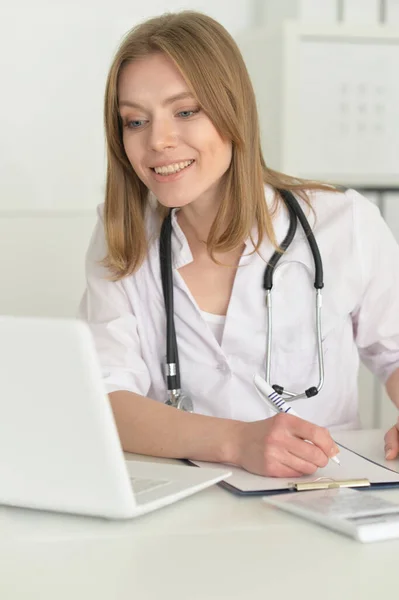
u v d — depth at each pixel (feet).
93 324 5.49
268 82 9.30
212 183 5.02
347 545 3.07
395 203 9.62
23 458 3.35
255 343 5.35
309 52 9.25
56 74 9.12
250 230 5.24
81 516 3.42
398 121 9.63
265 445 4.03
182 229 5.47
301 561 2.92
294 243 5.44
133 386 5.21
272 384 5.42
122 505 3.24
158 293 5.44
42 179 9.16
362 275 5.50
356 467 4.19
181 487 3.62
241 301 5.32
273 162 9.28
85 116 9.25
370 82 9.48
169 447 4.40
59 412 3.18
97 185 9.32
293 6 9.61
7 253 8.94
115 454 3.18
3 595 2.67
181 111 4.81
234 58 5.03
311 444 4.04
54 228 9.06
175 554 2.99
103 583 2.75
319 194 5.63
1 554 3.01
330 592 2.68
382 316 5.66
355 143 9.53
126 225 5.41
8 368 3.18
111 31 9.30
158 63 4.77
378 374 5.85
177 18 4.95
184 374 5.41
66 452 3.25
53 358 3.09
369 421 9.47
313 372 5.49
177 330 5.41
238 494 3.70
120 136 5.20
